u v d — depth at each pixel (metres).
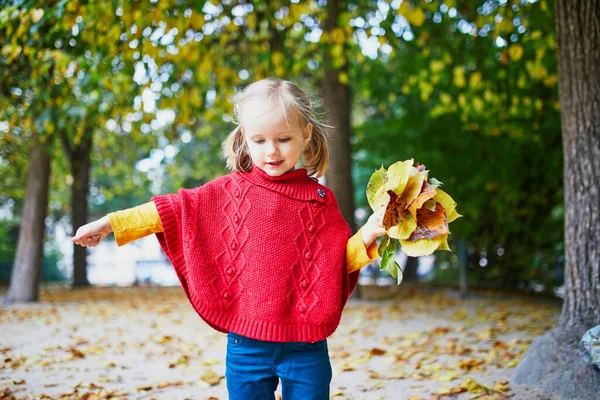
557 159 9.89
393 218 2.03
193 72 7.74
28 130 8.91
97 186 21.06
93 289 13.07
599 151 3.67
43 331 6.03
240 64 8.52
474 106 8.45
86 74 6.20
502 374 3.88
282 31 7.29
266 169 2.16
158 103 7.49
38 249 9.21
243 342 2.15
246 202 2.21
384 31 6.46
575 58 3.79
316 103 2.49
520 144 10.43
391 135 11.12
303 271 2.17
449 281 12.39
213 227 2.21
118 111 7.08
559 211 12.50
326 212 2.25
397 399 3.42
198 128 13.36
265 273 2.13
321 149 2.41
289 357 2.14
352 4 8.83
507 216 10.99
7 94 7.20
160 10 5.30
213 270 2.18
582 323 3.59
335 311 2.16
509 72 7.85
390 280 16.56
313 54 8.55
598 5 3.74
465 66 8.74
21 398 3.40
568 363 3.45
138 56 5.91
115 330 6.13
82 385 3.72
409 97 11.16
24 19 4.73
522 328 5.88
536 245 10.94
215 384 3.82
